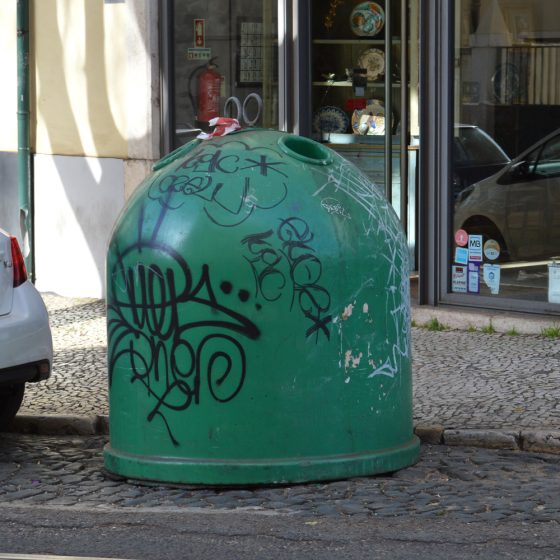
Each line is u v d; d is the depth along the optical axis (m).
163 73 13.65
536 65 11.55
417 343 11.41
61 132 14.69
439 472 7.74
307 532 6.59
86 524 6.83
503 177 11.80
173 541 6.49
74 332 12.52
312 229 7.23
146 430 7.49
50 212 14.94
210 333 7.23
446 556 6.17
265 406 7.27
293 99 13.30
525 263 11.78
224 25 13.66
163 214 7.34
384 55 13.18
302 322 7.23
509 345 11.14
